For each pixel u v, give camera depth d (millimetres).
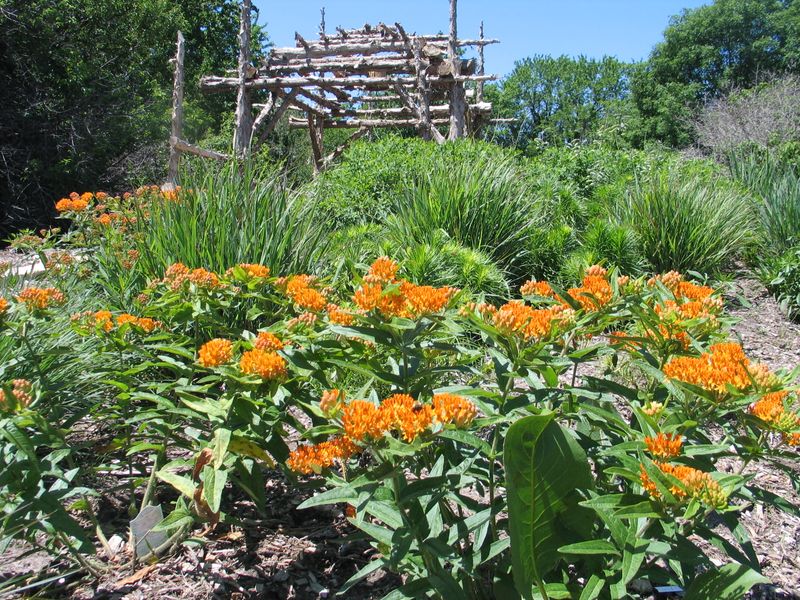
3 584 1703
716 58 40250
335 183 7898
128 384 2379
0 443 1893
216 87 12289
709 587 1376
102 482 2426
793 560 2213
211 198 4098
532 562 1404
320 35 13789
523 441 1369
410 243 5547
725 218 6734
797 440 1485
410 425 1337
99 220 4438
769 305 5914
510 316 1587
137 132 16406
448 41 11703
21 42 14281
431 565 1487
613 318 1878
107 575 1912
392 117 15469
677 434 1581
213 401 1879
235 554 2049
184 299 2492
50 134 14516
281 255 3908
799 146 11242
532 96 53812
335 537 2178
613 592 1337
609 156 9891
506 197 6160
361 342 2016
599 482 1731
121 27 17359
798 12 40500
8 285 3412
